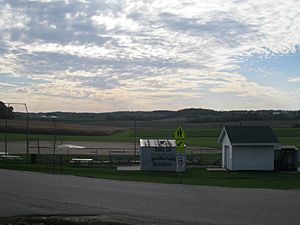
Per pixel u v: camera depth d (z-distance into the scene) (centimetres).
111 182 2319
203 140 8344
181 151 2492
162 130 11075
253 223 1245
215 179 2925
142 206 1487
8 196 1594
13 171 2853
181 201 1627
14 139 7819
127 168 3978
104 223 1144
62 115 14075
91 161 4300
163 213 1366
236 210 1452
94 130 10988
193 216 1330
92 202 1532
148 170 3831
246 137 3900
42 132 9531
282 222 1269
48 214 1279
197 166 4319
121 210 1395
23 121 10606
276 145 3916
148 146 3875
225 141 4097
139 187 2084
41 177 2428
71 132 10231
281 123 11181
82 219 1219
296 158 3897
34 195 1645
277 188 2269
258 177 3241
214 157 5031
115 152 5700
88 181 2311
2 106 6881
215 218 1306
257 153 3891
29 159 4394
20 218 1191
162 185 2241
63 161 4325
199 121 13412
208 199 1702
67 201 1534
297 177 3250
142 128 11819
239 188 2189
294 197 1827
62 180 2292
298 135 8581
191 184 2394
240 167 3869
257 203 1620
